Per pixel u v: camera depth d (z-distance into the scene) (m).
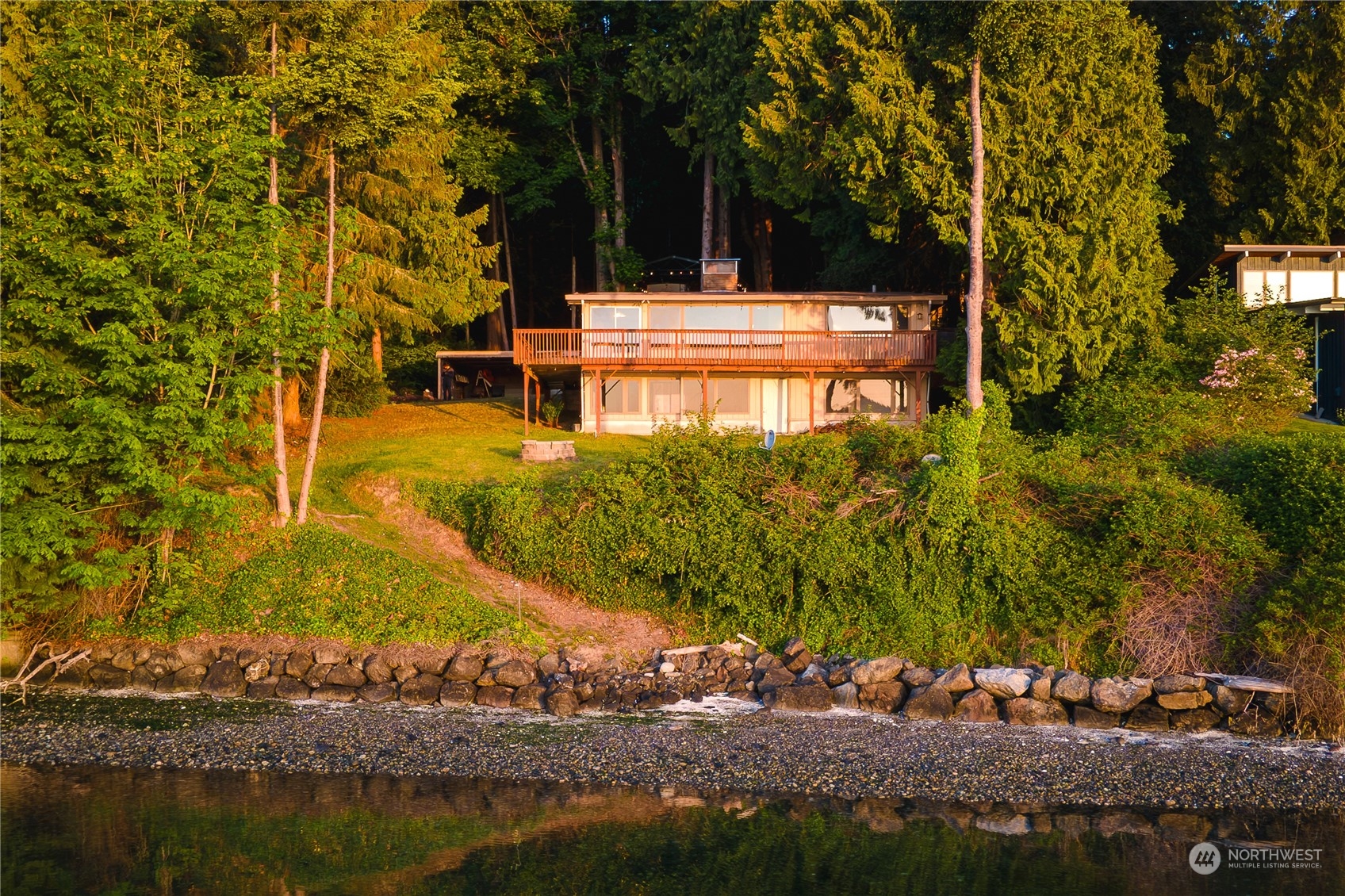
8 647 20.25
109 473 20.98
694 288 45.91
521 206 46.31
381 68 21.98
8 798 13.41
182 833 12.20
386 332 32.09
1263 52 36.38
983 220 27.44
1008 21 25.14
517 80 43.72
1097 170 27.23
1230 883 10.91
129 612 20.94
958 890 10.74
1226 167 35.84
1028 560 18.92
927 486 19.69
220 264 20.08
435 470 26.31
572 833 12.24
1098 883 10.93
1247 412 24.44
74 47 19.61
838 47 31.22
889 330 34.50
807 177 33.47
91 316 21.30
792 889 10.77
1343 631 16.28
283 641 19.67
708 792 13.65
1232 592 17.97
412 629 19.59
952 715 16.94
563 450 27.17
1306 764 14.58
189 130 21.36
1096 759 14.82
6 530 19.09
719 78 38.41
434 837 12.10
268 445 21.22
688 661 19.28
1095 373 27.78
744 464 21.66
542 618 20.67
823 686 17.84
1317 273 31.81
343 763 14.75
